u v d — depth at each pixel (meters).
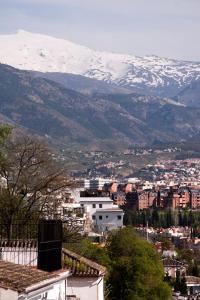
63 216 81.94
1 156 79.38
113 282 100.81
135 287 103.12
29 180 78.19
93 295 50.25
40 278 35.66
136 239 109.94
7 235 55.00
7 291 31.86
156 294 106.50
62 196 81.25
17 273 35.25
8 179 78.19
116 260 103.75
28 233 54.09
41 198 78.94
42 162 80.31
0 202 68.69
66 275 41.06
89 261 53.25
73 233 78.19
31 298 34.22
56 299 38.69
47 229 40.75
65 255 51.84
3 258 40.91
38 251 40.12
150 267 105.50
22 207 73.38
